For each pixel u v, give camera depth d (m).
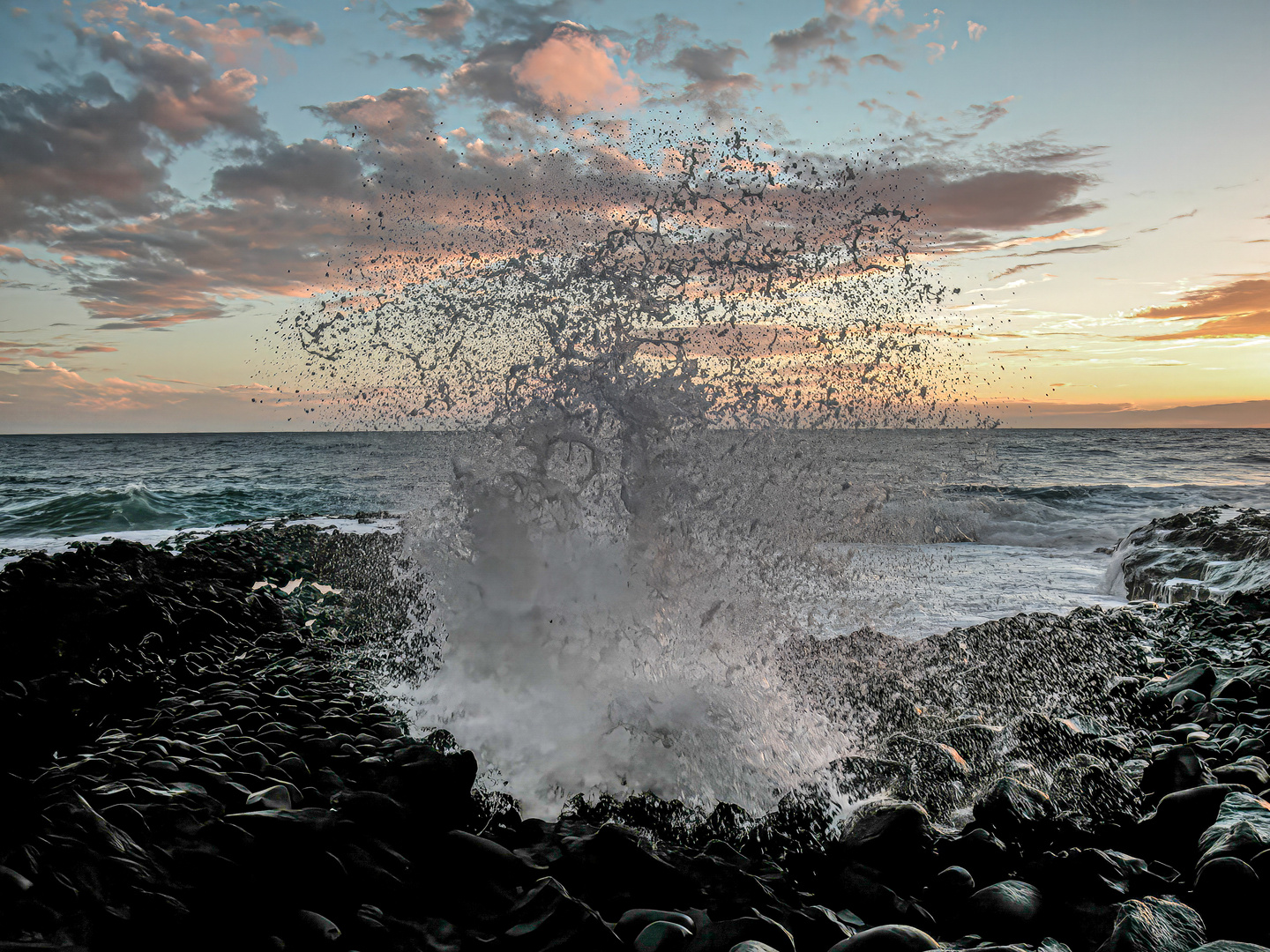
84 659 3.25
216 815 1.68
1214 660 3.99
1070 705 3.17
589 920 1.46
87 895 1.31
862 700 2.92
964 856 1.84
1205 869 1.54
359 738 2.52
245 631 4.32
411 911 1.53
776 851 1.96
